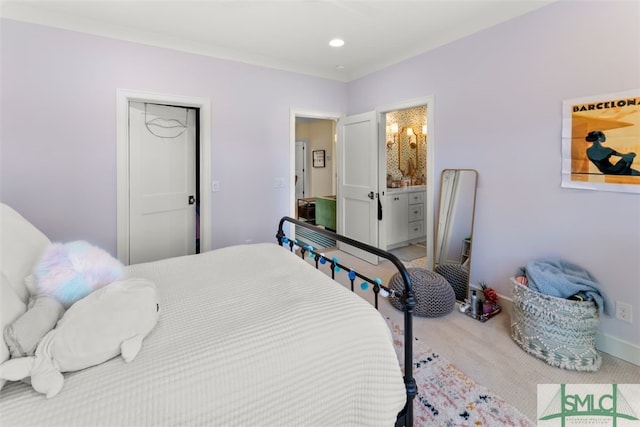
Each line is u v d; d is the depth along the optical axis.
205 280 1.50
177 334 1.03
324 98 3.80
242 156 3.27
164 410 0.78
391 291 1.38
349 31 2.66
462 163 2.73
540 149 2.21
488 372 1.79
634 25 1.75
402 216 4.54
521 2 2.19
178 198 3.24
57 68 2.39
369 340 1.09
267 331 1.02
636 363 1.82
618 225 1.87
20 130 2.30
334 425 1.00
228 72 3.12
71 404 0.75
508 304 2.46
